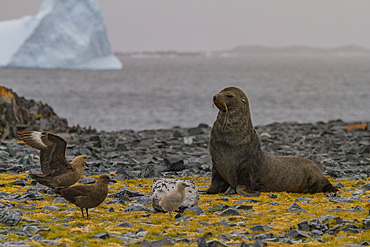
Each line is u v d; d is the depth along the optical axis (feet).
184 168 203.72
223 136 146.72
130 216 119.44
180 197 117.08
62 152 121.39
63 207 126.82
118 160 224.12
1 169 187.01
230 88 147.23
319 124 440.04
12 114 330.75
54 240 96.63
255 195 145.28
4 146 250.16
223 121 146.10
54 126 353.51
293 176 153.38
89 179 166.20
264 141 311.47
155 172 186.29
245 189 147.13
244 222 113.91
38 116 367.86
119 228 106.83
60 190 113.91
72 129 366.02
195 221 115.34
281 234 105.50
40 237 97.60
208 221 115.65
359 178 184.96
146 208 127.54
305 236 102.83
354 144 295.07
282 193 151.43
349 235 104.27
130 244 94.84
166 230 106.11
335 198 145.18
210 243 91.91
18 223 108.78
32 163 205.46
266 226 110.11
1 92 346.54
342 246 95.50
